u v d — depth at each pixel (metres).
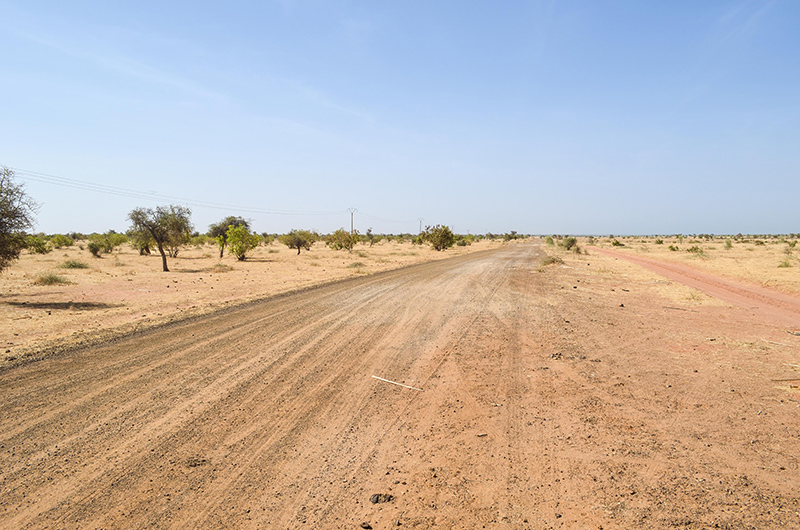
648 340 10.20
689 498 4.02
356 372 7.72
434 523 3.66
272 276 24.27
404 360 8.49
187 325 11.26
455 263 35.53
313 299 15.80
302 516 3.73
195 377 7.25
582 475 4.45
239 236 39.16
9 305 14.03
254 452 4.82
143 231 27.23
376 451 4.91
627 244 87.50
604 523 3.66
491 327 11.55
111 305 14.20
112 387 6.72
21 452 4.70
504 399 6.55
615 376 7.62
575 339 10.28
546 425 5.65
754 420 5.75
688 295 17.23
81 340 9.52
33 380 6.98
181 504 3.86
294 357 8.53
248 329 10.87
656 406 6.27
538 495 4.10
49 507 3.77
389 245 87.75
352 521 3.68
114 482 4.18
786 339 10.27
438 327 11.46
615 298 16.88
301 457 4.75
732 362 8.42
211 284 20.31
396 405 6.27
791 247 52.88
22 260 35.03
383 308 14.10
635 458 4.79
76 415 5.68
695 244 78.69
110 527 3.53
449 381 7.33
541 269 29.20
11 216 14.76
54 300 15.24
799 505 3.88
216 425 5.48
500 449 5.00
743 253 45.59
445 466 4.61
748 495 4.05
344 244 58.72
